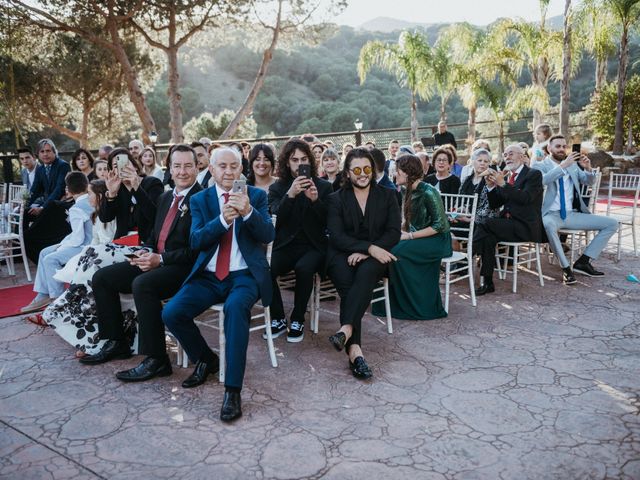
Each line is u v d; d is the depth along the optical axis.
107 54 17.16
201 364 3.28
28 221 6.37
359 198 3.81
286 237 4.04
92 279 3.50
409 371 3.39
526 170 5.09
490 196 5.16
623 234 7.68
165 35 17.42
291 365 3.51
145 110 14.50
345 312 3.40
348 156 3.78
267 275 3.33
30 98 17.56
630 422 2.75
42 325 4.31
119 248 3.68
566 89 13.16
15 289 5.39
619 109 13.10
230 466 2.43
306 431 2.71
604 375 3.28
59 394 3.14
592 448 2.52
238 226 3.32
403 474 2.35
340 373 3.38
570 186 5.62
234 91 50.69
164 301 3.62
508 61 15.88
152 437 2.68
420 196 4.38
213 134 25.28
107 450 2.57
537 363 3.47
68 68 16.97
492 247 4.96
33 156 6.85
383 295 4.44
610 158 12.84
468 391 3.11
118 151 4.29
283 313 4.09
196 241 3.20
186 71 51.34
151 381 3.31
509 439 2.61
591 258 5.56
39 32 14.77
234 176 3.32
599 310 4.48
